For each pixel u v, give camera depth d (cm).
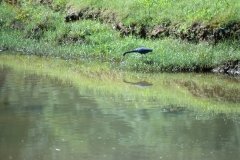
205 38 3703
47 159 1714
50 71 3391
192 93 2745
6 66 3581
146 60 3478
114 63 3716
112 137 1945
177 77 3216
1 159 1712
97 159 1716
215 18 3738
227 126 2098
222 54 3441
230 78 3200
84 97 2603
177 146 1848
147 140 1909
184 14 3988
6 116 2225
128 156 1745
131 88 2867
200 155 1758
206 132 2016
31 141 1894
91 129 2038
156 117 2234
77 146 1842
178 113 2305
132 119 2191
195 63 3381
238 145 1858
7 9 5253
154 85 2962
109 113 2291
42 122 2130
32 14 5016
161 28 4019
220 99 2605
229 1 3903
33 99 2538
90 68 3531
